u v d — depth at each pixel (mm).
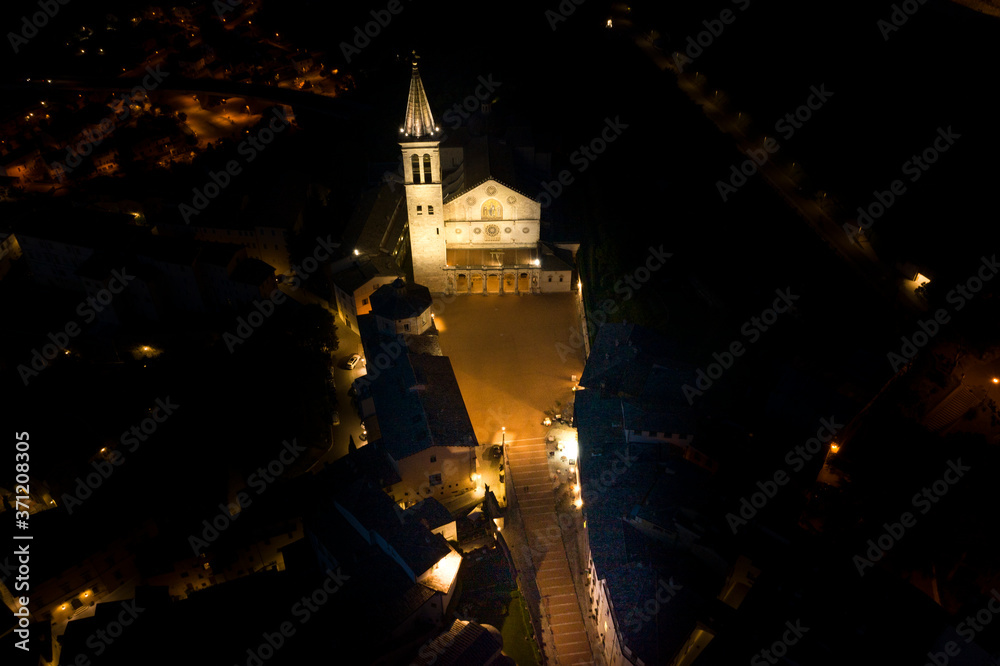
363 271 109875
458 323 111562
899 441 82688
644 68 163250
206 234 129250
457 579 72000
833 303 102188
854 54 140875
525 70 173750
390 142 156500
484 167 112375
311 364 105875
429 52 194125
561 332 110250
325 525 76750
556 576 78375
